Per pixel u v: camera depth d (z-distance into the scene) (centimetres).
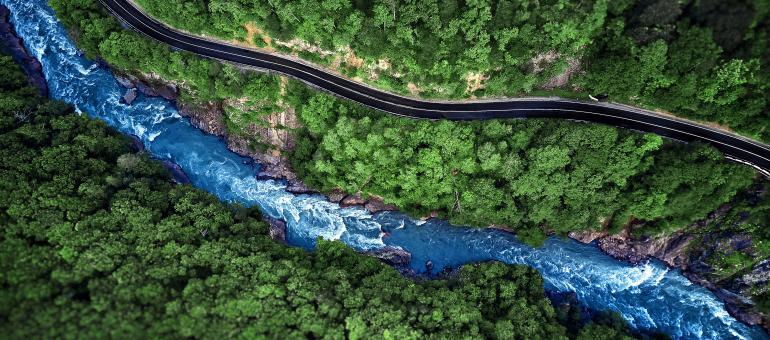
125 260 10319
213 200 12069
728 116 10788
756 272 11175
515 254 12519
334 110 12075
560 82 11631
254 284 10462
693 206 11231
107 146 12300
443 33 11069
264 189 12988
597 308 12088
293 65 12450
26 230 10344
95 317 9406
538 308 11200
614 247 12306
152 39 12938
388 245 12625
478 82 11781
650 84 10919
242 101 12506
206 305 9931
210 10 12050
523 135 11431
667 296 12019
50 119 12262
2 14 14388
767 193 10888
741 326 11581
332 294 10675
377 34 11231
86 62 13862
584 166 11262
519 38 11031
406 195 12294
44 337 9100
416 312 10600
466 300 11200
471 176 11988
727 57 10138
